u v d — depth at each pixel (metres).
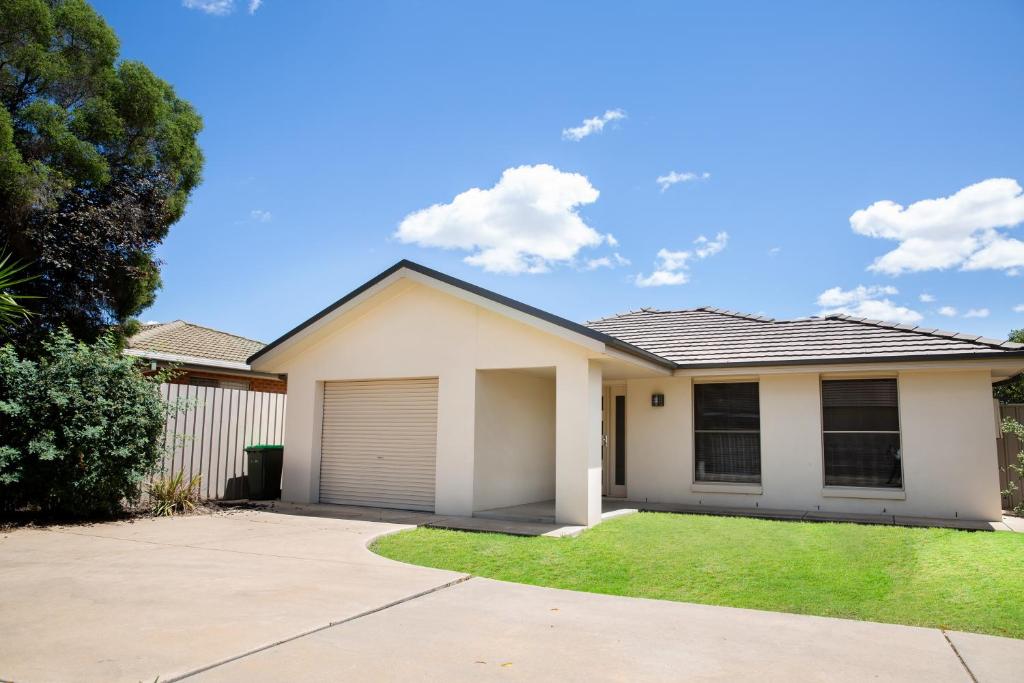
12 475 9.52
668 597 6.62
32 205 11.14
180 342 19.86
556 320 10.70
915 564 7.83
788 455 13.29
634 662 4.42
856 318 14.42
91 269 12.45
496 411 12.43
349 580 6.65
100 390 10.30
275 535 9.41
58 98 12.46
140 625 4.95
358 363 13.26
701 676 4.18
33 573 6.73
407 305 12.82
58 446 9.94
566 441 10.95
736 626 5.36
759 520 11.54
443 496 11.92
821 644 4.89
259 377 20.91
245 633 4.81
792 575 7.39
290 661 4.27
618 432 15.34
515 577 7.34
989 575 7.18
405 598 6.00
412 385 12.86
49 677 3.84
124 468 10.53
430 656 4.44
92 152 12.10
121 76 13.18
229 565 7.29
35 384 9.88
